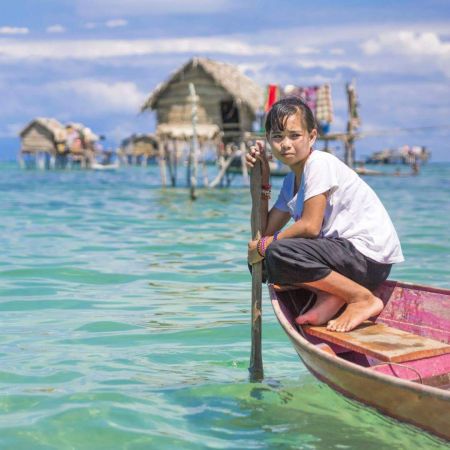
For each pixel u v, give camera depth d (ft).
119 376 16.39
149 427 13.57
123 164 286.05
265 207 16.71
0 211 59.72
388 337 14.37
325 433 13.37
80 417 13.93
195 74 101.81
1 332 19.94
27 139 203.62
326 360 13.21
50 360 17.46
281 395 15.33
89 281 27.35
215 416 14.16
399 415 12.67
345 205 15.35
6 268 29.58
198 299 24.41
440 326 15.81
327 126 108.27
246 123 104.22
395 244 15.58
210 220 53.57
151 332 20.16
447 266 30.45
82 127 212.23
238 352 18.39
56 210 61.57
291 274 15.19
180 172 210.38
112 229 46.03
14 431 13.25
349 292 15.19
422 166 305.12
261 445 12.86
